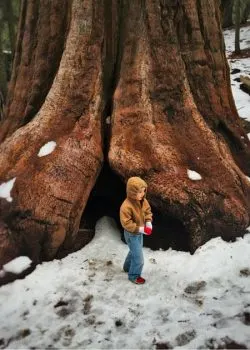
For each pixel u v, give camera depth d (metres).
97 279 3.03
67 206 3.30
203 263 3.12
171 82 3.83
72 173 3.42
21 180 3.40
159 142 3.58
